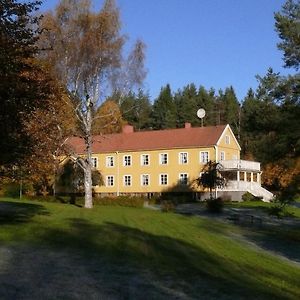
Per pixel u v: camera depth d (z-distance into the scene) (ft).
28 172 85.92
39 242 58.13
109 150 232.12
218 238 80.53
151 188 222.69
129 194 225.35
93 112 142.72
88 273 41.24
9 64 56.59
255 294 36.81
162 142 224.53
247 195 200.13
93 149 235.61
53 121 102.27
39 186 185.98
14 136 62.85
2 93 56.44
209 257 57.47
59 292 33.68
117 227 80.64
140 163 225.97
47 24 125.59
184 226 94.02
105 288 35.83
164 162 220.84
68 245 57.00
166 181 219.61
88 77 135.23
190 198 195.21
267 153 98.63
